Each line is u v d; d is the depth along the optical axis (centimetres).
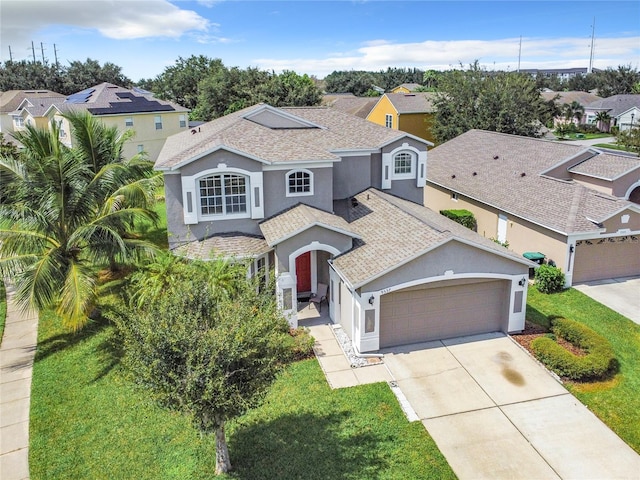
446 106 4969
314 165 2036
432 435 1265
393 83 14225
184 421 1323
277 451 1203
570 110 7469
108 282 2241
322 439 1245
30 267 1622
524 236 2414
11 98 6925
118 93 5503
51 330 1847
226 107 6316
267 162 1953
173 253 1900
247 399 1004
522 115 4747
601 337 1636
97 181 1898
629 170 2580
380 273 1571
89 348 1702
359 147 2344
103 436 1273
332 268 1852
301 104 6012
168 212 1998
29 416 1358
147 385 963
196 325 1001
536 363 1588
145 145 5147
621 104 7369
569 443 1234
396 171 2477
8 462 1191
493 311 1777
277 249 1803
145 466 1168
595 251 2194
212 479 1115
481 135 3659
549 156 2858
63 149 2084
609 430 1280
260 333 1038
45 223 1700
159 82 8588
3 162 1736
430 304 1703
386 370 1561
